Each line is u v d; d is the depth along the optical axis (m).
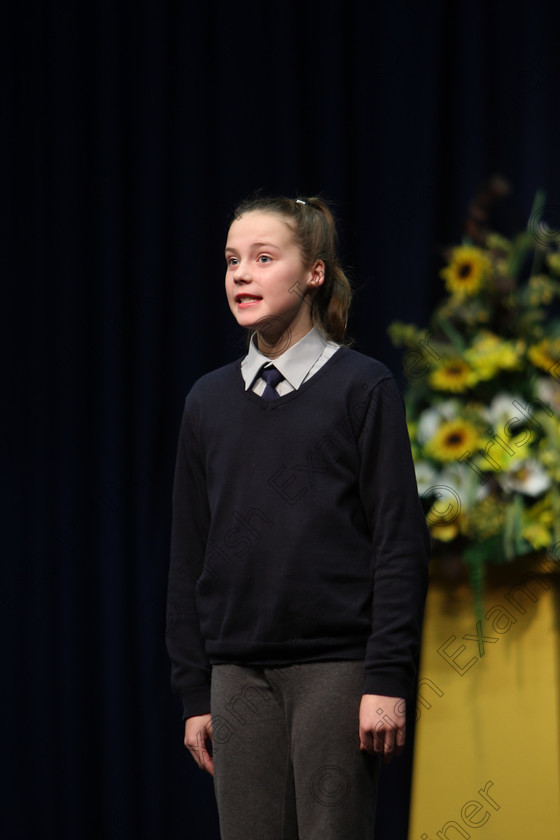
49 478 8.38
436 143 8.20
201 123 8.41
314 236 5.23
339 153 8.21
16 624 8.34
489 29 8.34
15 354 8.48
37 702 8.30
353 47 8.38
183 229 8.40
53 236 8.42
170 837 8.20
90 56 8.48
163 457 8.40
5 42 8.54
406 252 8.19
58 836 8.19
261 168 8.38
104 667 8.16
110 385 8.28
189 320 8.37
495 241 7.49
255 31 8.41
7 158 8.53
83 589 8.32
